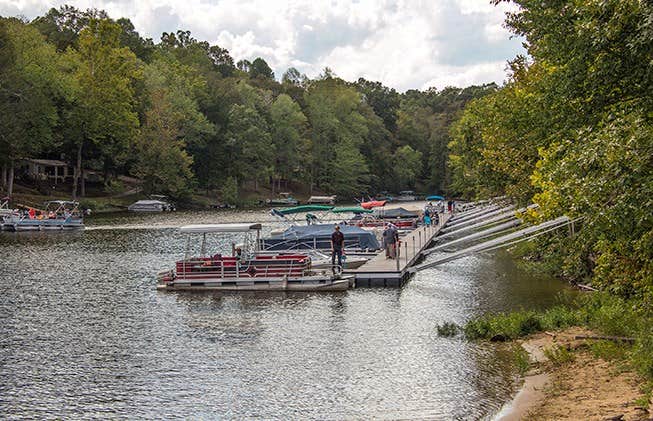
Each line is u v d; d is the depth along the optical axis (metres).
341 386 14.45
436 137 147.50
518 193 27.70
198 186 104.81
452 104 181.25
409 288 27.33
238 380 15.02
